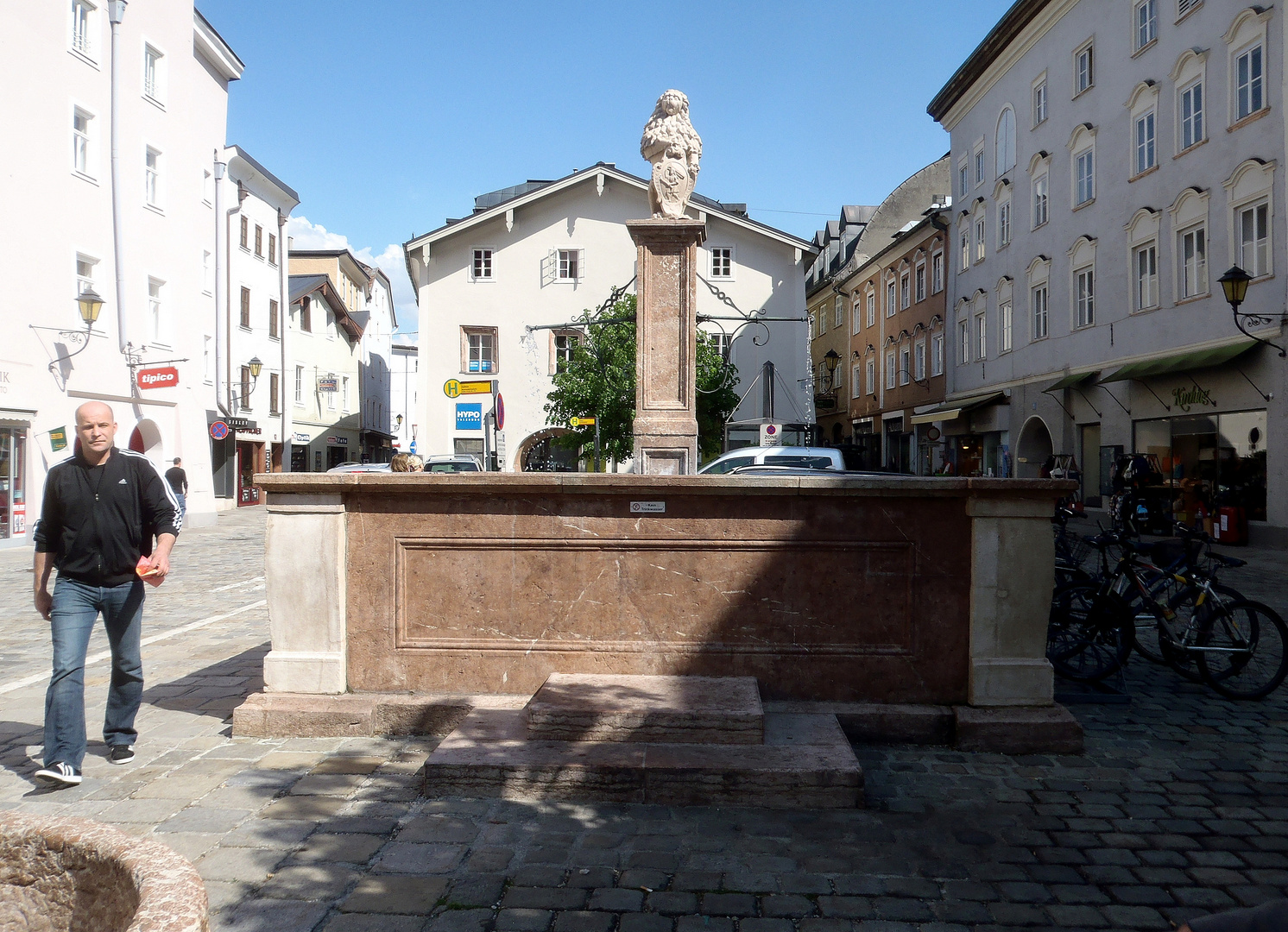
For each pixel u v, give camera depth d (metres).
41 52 20.27
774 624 5.26
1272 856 3.79
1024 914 3.29
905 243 40.44
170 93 25.02
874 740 5.10
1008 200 30.28
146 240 23.86
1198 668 6.62
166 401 24.30
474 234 33.38
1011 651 5.16
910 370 40.31
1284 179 17.38
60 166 20.81
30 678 7.10
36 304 20.11
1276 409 17.55
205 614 10.18
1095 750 5.14
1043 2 26.95
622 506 5.30
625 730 4.59
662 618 5.30
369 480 5.32
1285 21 17.34
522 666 5.36
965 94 33.75
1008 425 30.27
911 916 3.27
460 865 3.62
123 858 1.70
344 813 4.14
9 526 19.45
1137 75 22.64
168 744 5.17
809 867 3.63
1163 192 21.52
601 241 33.31
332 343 49.09
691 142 8.66
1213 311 19.56
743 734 4.55
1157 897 3.43
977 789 4.50
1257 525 17.86
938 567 5.21
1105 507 23.83
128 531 4.73
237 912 3.25
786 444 31.02
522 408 33.16
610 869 3.59
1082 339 25.38
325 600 5.42
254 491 38.22
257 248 37.53
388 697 5.31
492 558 5.38
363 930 3.14
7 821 1.87
